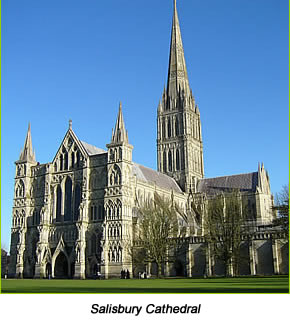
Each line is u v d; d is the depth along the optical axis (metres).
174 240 117.94
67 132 141.38
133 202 129.38
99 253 124.69
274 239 102.88
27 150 149.00
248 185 168.50
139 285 66.50
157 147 194.38
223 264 108.38
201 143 199.62
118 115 131.12
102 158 131.62
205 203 133.12
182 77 198.38
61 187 137.75
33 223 142.12
